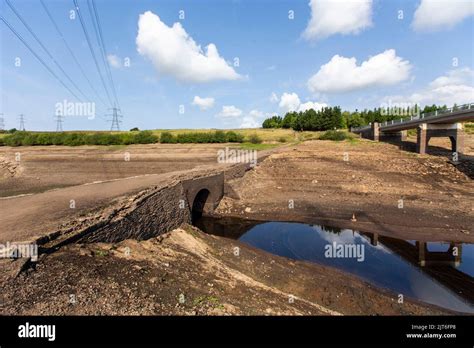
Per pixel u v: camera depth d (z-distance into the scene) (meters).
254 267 17.97
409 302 14.75
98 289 9.74
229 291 13.04
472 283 16.98
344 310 13.77
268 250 22.52
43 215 14.20
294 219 30.59
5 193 32.19
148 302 10.05
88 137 70.38
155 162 55.00
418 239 24.17
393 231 26.08
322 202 35.44
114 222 14.31
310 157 58.44
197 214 32.78
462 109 48.84
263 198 37.94
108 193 19.47
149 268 12.75
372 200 35.22
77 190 21.14
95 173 51.94
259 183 44.53
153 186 21.27
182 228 22.41
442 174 44.88
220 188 35.00
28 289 8.54
